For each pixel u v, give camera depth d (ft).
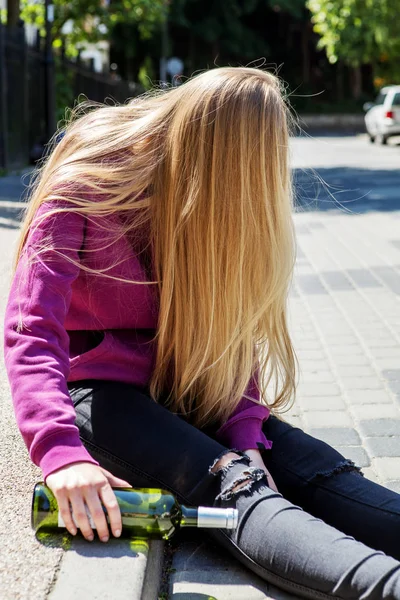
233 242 6.47
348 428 9.71
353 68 147.43
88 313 6.66
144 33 86.58
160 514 5.74
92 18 73.10
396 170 50.01
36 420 5.63
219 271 6.53
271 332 7.16
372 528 6.20
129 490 5.86
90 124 6.93
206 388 6.87
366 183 42.06
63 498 5.55
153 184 6.62
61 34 71.31
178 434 6.27
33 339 5.88
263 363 7.47
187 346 6.71
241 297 6.60
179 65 111.86
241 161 6.37
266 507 5.80
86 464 5.60
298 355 12.76
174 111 6.66
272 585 6.14
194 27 129.80
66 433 5.61
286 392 7.85
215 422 7.01
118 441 6.30
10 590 5.31
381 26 100.53
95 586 5.36
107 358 6.66
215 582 6.23
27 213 6.71
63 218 6.33
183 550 6.73
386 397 10.78
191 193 6.42
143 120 6.78
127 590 5.32
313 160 59.72
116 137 6.71
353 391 11.03
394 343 13.34
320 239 24.79
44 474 5.58
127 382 6.68
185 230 6.51
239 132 6.36
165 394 7.01
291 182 6.89
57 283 6.10
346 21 103.30
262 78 6.67
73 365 6.66
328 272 19.43
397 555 6.13
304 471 6.58
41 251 6.18
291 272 7.04
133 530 5.80
